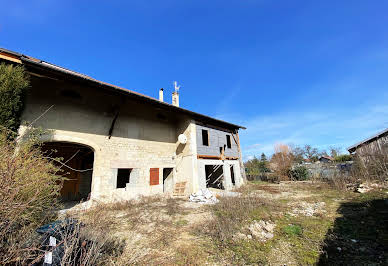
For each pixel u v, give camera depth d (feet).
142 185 29.58
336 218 16.42
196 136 36.01
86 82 20.13
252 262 9.91
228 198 26.20
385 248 10.40
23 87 16.57
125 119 29.60
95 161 24.91
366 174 33.01
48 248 7.73
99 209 20.34
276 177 56.54
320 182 41.88
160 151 34.04
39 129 19.31
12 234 7.70
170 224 16.49
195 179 32.78
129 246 12.14
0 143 12.22
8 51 16.99
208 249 11.50
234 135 47.55
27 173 10.12
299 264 9.59
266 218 17.17
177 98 45.83
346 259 9.75
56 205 16.42
